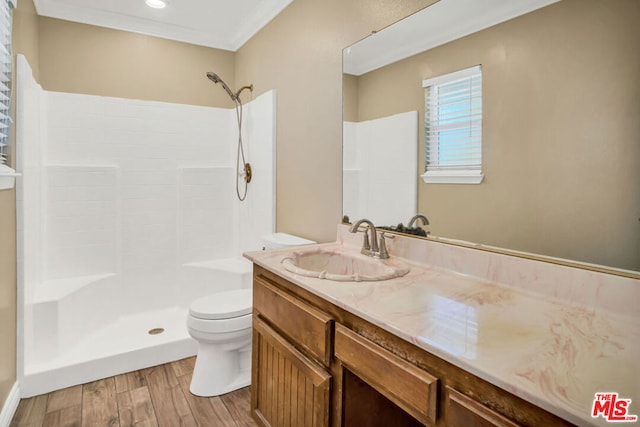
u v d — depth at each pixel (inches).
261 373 65.1
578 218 41.3
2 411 67.3
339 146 78.5
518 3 46.3
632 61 36.8
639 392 24.8
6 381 70.1
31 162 87.2
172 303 121.6
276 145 102.7
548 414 25.0
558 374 27.2
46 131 101.9
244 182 121.5
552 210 43.6
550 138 43.4
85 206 107.3
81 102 106.9
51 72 102.7
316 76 84.8
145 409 74.7
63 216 104.3
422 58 59.9
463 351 30.7
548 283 43.9
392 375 37.1
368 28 70.2
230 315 77.5
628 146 37.2
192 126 123.7
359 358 41.5
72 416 72.2
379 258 62.9
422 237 60.5
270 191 104.6
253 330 67.0
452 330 35.0
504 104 48.2
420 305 41.7
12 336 73.9
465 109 53.3
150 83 116.7
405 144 63.3
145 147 116.5
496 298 44.0
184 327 106.9
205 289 118.9
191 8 103.8
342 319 44.9
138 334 101.1
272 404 61.7
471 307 41.2
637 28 36.4
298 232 93.4
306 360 51.0
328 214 82.4
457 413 30.9
